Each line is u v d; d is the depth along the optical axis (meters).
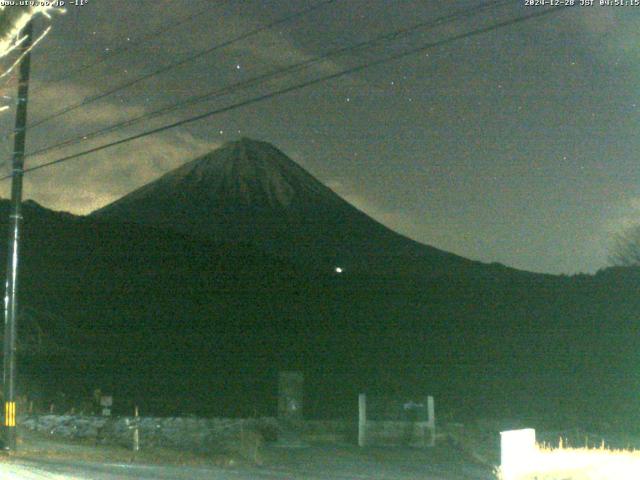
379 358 50.25
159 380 41.50
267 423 25.95
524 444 17.19
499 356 49.94
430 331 56.66
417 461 21.36
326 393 40.69
